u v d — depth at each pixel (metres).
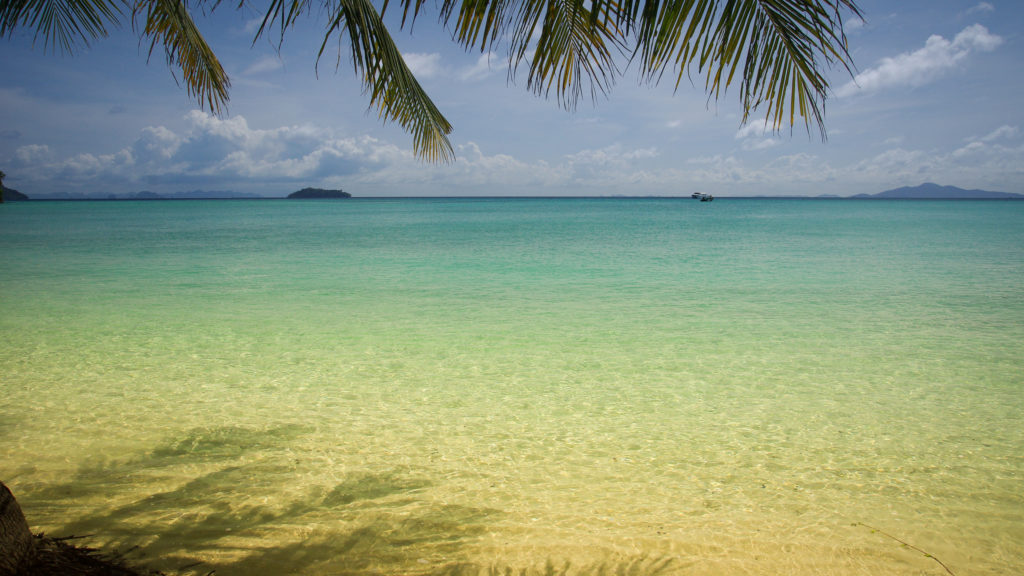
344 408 5.79
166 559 2.87
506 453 4.67
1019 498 3.85
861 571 2.93
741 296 12.72
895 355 7.84
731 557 3.04
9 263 19.39
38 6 4.99
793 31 2.54
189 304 11.81
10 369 7.11
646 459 4.56
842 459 4.55
